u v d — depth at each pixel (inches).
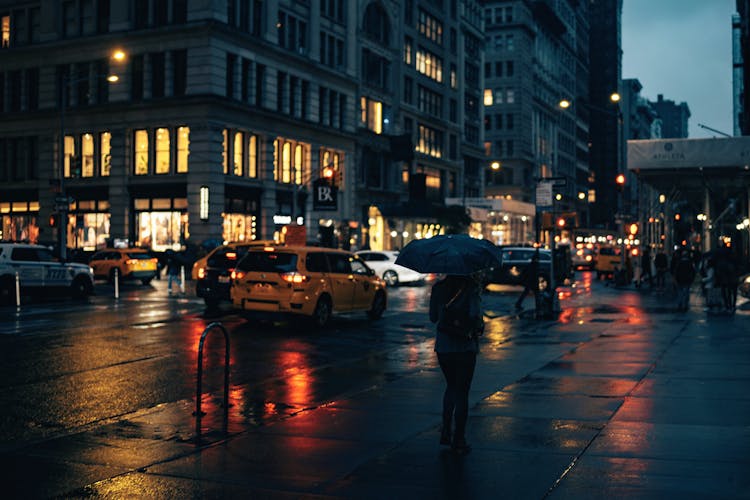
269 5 2186.3
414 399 398.3
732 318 837.8
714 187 1734.7
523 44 4589.1
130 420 354.3
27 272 1008.2
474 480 252.8
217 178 1974.7
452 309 293.4
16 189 2244.1
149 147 2048.5
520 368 498.3
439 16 3368.6
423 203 2719.0
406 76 3065.9
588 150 6510.8
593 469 262.4
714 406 367.2
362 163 2738.7
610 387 422.6
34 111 2191.2
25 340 641.6
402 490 243.3
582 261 2650.1
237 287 757.9
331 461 278.5
